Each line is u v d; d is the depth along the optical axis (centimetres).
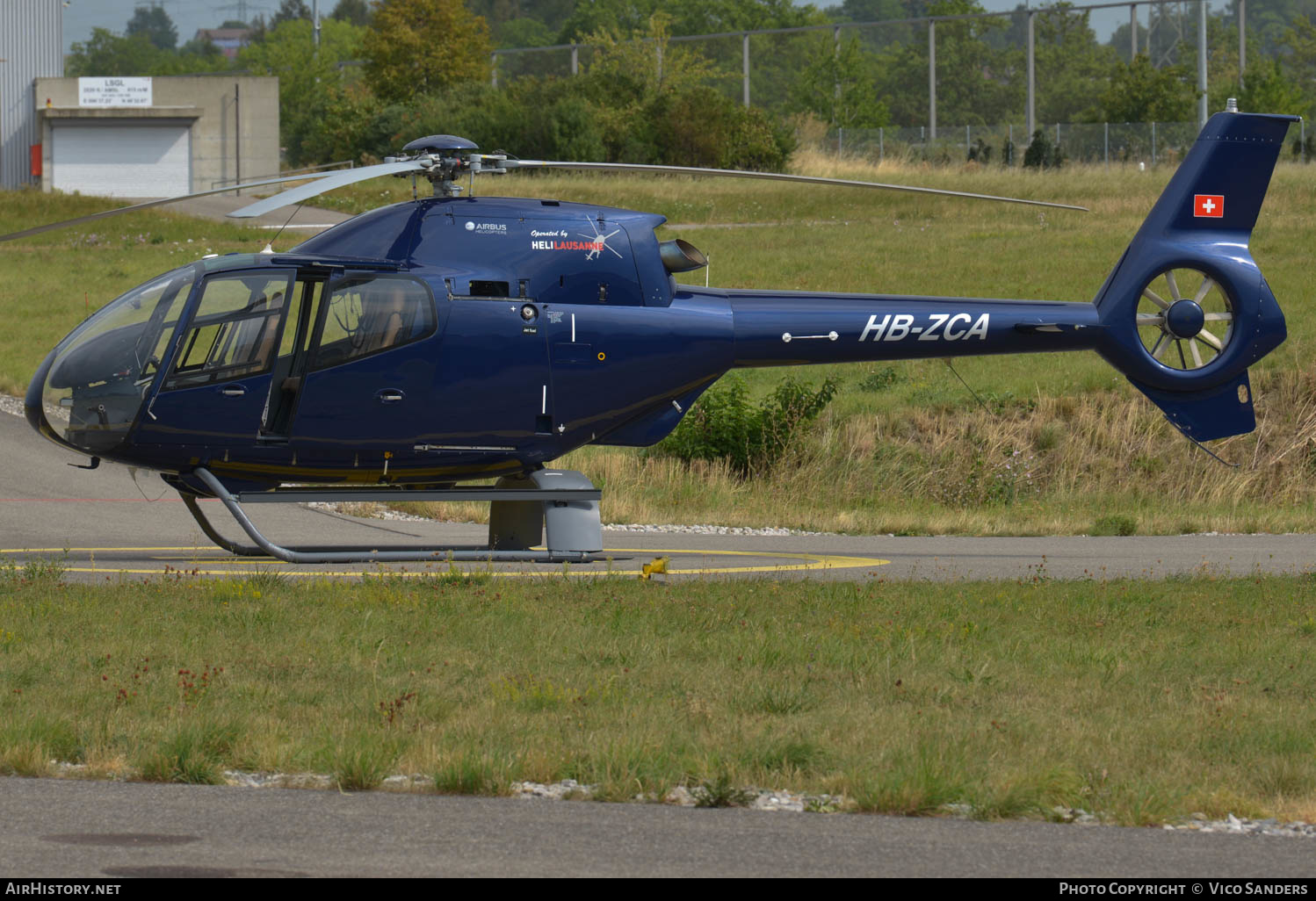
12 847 2033
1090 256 14150
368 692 2944
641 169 4684
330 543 5841
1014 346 5444
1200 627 3938
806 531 7081
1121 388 9725
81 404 4578
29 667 3083
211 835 2103
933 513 7819
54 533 5853
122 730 2622
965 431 9188
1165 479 8825
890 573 5169
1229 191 5569
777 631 3697
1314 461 8956
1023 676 3259
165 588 4100
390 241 4784
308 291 4641
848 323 5228
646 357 4978
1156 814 2288
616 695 2958
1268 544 6450
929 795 2312
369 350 4662
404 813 2231
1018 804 2300
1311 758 2605
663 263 5069
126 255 15225
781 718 2825
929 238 15862
